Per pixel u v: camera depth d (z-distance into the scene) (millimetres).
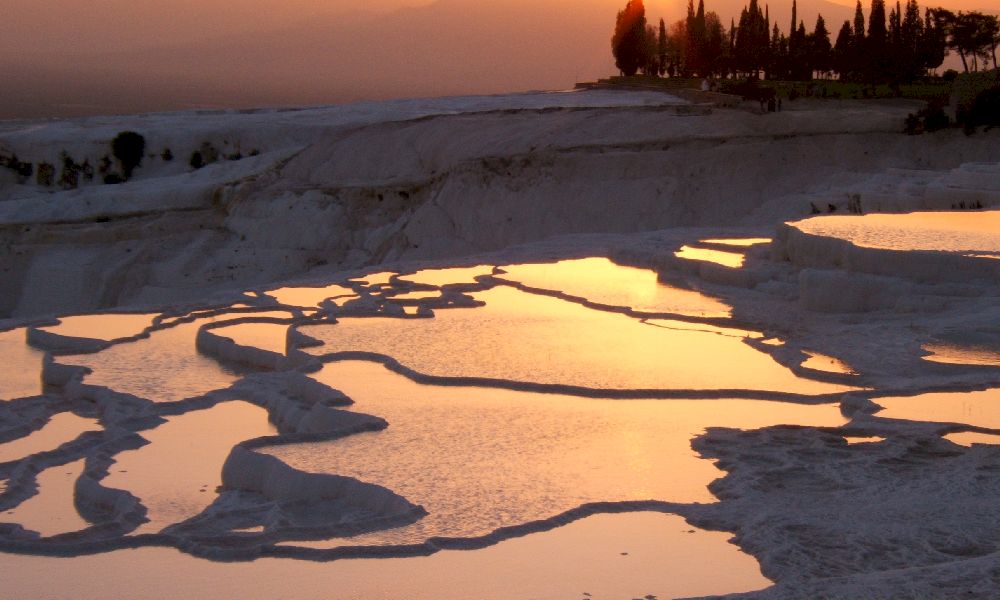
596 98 66375
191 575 9992
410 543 10484
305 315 21547
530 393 15648
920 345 17250
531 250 28297
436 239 39094
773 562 9719
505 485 12047
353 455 13008
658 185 39312
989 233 22047
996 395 15078
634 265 26219
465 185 40156
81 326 21250
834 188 35938
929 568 8680
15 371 18438
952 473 11812
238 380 16844
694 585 9672
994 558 8797
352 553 10289
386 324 20062
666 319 20297
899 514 10594
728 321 19734
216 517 11414
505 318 20594
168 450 13969
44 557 10469
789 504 11156
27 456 13602
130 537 10742
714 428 13945
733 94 53625
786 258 23406
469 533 10773
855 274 20078
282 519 11188
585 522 11031
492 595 9531
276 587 9711
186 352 19188
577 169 39812
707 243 27031
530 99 69188
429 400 15273
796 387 15805
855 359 16766
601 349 18094
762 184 39438
